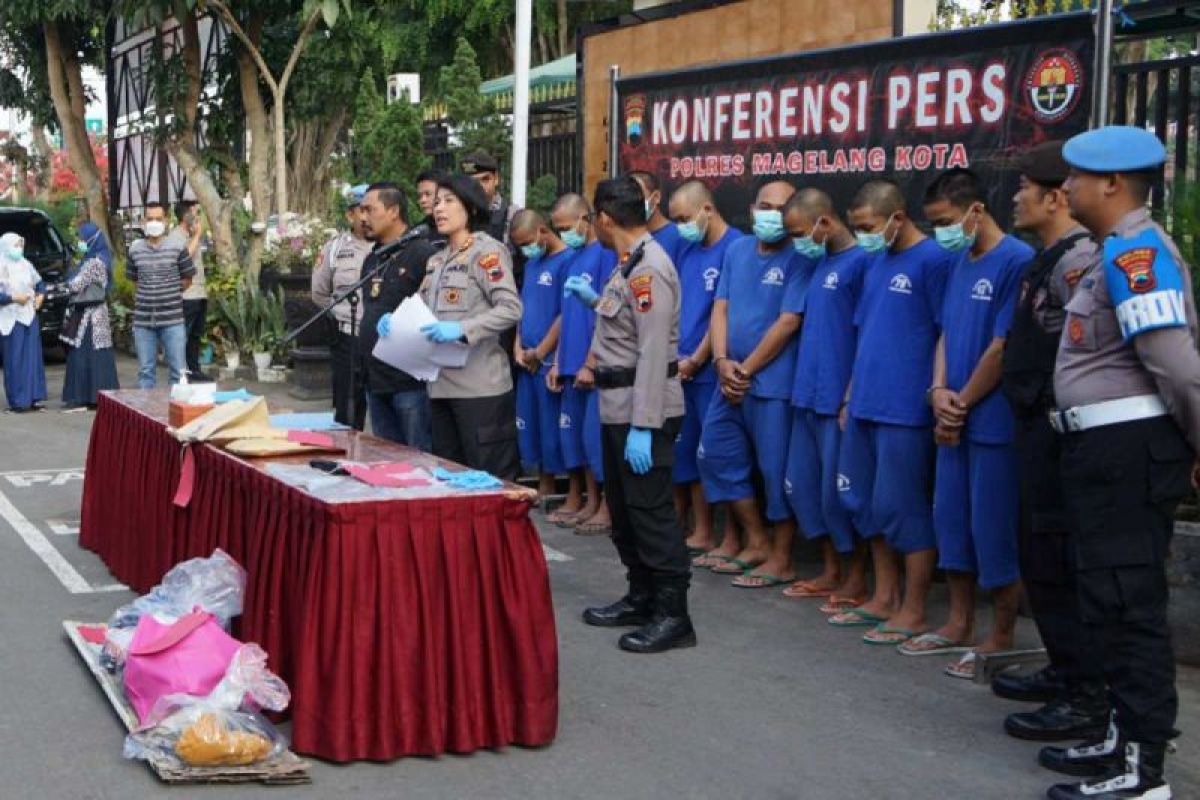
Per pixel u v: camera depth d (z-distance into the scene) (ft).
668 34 30.35
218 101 51.19
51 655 17.51
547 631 14.70
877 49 22.09
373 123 45.06
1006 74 19.84
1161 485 12.85
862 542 19.79
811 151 23.66
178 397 18.71
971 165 20.54
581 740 14.96
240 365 46.16
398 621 14.03
